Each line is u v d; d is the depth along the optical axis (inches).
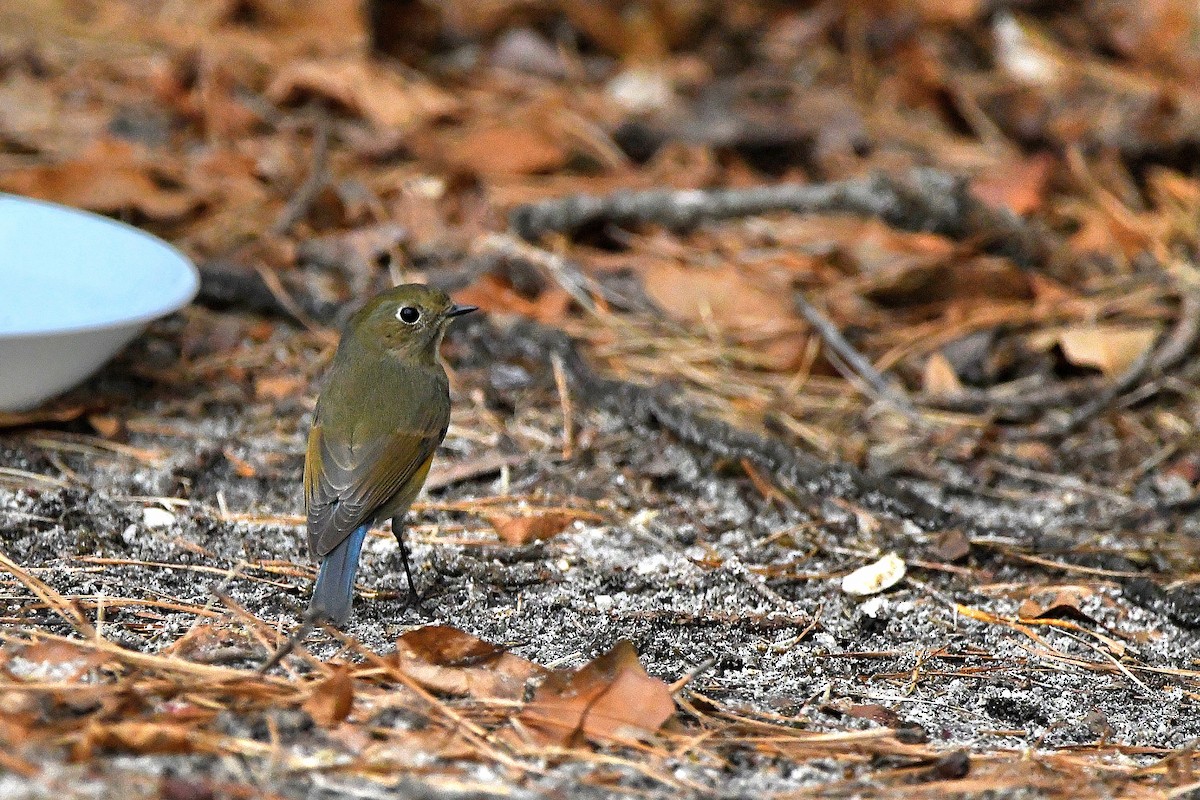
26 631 289.9
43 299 415.8
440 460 409.7
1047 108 627.5
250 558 348.8
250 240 503.8
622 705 268.8
